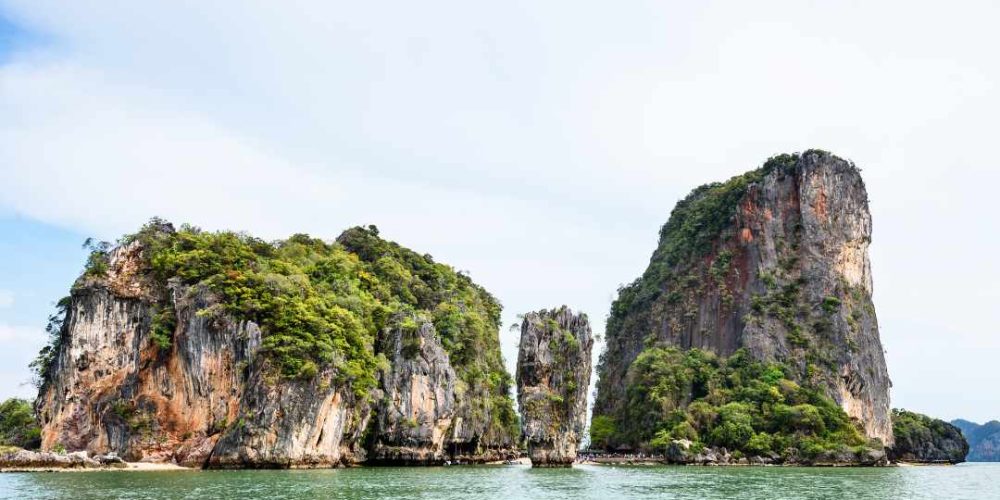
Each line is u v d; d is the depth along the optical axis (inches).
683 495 2596.0
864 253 7687.0
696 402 6245.1
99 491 2298.2
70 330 3799.2
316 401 3597.4
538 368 4092.0
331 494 2336.4
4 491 2285.9
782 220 7687.0
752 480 3526.1
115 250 3981.3
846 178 7726.4
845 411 6368.1
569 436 4094.5
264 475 3058.6
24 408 4761.3
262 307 3693.4
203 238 4215.1
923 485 3454.7
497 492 2551.7
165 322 3757.4
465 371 5064.0
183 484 2559.1
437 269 6254.9
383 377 4313.5
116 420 3654.0
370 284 5083.7
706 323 7618.1
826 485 3280.0
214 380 3604.8
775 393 6186.0
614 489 2790.4
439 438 4468.5
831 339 6939.0
